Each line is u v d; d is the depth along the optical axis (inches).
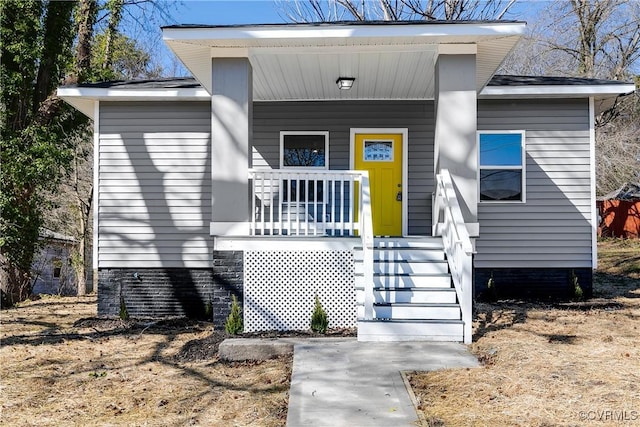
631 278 561.9
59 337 334.6
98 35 740.0
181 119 416.8
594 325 298.5
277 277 300.8
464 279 265.3
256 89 386.3
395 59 319.3
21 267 557.9
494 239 411.8
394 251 299.1
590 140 410.3
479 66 332.5
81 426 185.9
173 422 187.5
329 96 409.4
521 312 341.4
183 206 415.8
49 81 571.8
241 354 261.4
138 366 261.7
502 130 412.8
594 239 408.8
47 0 549.6
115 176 415.5
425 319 268.5
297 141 419.8
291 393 193.9
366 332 265.0
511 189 413.4
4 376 248.1
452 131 297.7
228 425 182.2
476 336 275.1
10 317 426.6
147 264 415.5
